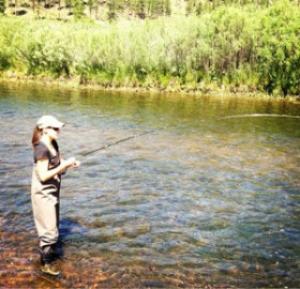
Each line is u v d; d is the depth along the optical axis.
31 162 13.68
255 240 8.59
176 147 16.89
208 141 18.38
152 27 47.53
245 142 18.48
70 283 6.70
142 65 47.12
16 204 9.89
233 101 37.34
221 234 8.82
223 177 12.94
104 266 7.29
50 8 163.50
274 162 15.04
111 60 47.88
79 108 28.25
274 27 42.66
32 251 7.63
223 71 45.78
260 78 44.31
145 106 30.84
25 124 20.86
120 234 8.60
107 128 20.86
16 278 6.75
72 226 8.88
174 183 12.13
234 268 7.45
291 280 7.11
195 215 9.78
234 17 44.75
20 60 55.62
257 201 10.90
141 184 11.91
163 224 9.20
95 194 10.92
